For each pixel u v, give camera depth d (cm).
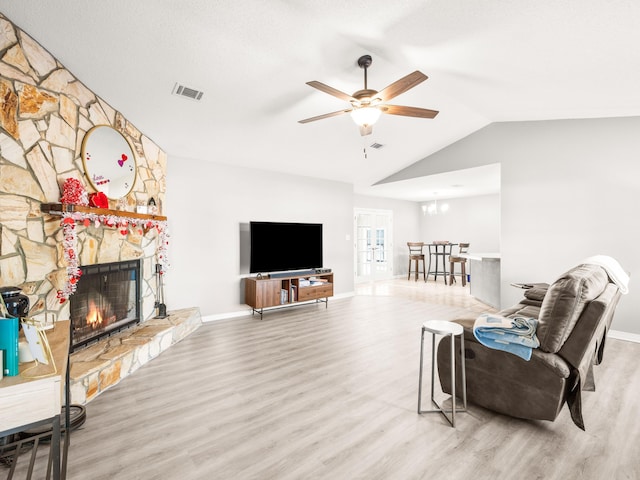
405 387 258
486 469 166
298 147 460
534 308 310
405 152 537
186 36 238
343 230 639
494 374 214
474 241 888
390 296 652
